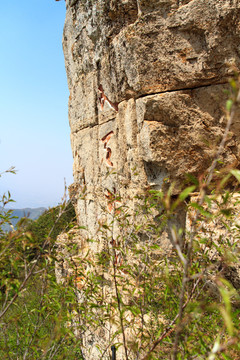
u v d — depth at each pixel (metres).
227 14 3.62
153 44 3.93
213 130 3.92
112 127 5.23
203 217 2.56
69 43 6.75
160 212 3.92
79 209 6.84
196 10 3.75
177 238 1.36
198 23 3.76
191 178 1.44
